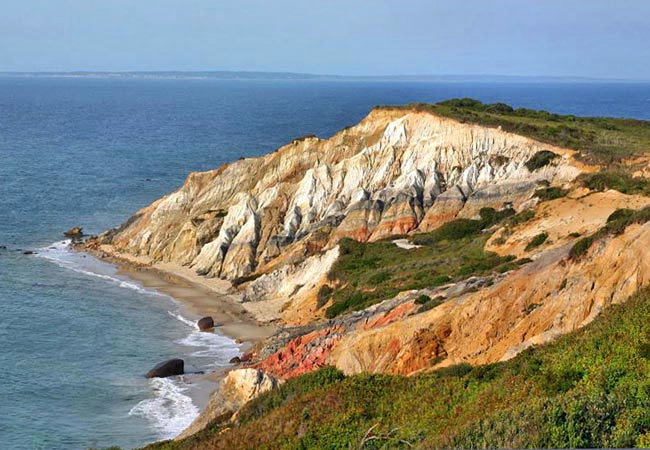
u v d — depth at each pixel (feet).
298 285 232.12
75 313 217.15
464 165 261.03
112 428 146.61
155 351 190.80
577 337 102.17
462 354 133.28
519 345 121.29
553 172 239.50
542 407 76.13
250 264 260.21
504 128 263.08
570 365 92.12
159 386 168.04
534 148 252.62
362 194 259.19
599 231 133.59
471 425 79.51
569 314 123.85
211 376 174.50
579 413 72.13
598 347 94.53
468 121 268.62
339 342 156.97
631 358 86.48
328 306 208.33
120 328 207.21
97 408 155.84
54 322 207.62
